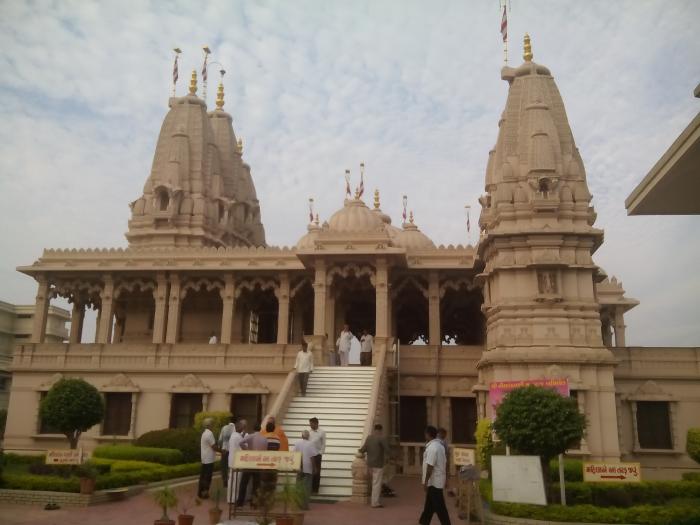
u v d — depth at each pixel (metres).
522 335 27.62
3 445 35.34
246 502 17.00
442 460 13.79
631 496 17.20
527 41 33.22
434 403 32.25
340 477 19.89
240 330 37.16
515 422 16.02
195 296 38.25
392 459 28.56
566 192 29.41
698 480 19.48
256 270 34.34
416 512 17.16
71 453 18.52
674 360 29.58
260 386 32.50
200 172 42.75
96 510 16.78
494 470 15.38
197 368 33.31
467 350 32.78
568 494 16.67
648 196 15.45
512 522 14.66
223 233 43.66
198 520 15.45
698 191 15.15
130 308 38.31
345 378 26.45
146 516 15.95
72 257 35.72
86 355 34.41
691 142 12.83
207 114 46.56
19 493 17.56
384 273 31.22
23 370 34.50
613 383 26.91
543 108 30.80
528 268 28.28
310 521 15.55
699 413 28.97
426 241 44.62
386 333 30.48
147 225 41.12
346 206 42.19
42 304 35.38
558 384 17.53
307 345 28.05
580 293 28.16
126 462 22.41
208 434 18.78
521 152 30.48
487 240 29.31
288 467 14.61
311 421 19.14
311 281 35.00
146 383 33.72
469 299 38.97
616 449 26.06
